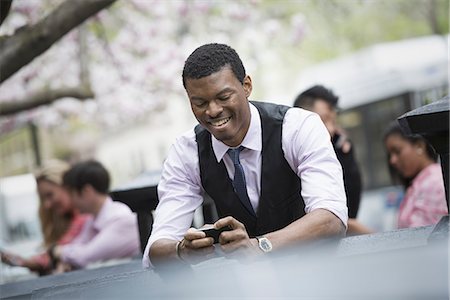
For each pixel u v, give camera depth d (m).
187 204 3.15
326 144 3.00
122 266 4.11
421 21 21.73
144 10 12.73
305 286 1.55
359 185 5.09
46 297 2.20
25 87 12.36
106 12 11.80
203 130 3.15
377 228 14.08
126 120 15.89
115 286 2.07
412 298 1.47
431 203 5.42
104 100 14.27
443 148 2.46
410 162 5.61
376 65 14.23
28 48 4.80
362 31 21.27
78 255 5.97
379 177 14.14
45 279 3.94
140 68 13.30
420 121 2.41
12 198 12.97
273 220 3.10
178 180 3.16
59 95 8.03
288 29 16.23
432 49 14.05
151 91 13.73
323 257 1.67
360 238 2.42
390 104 14.08
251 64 15.02
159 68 13.30
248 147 3.03
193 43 13.83
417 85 13.85
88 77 8.26
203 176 3.14
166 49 13.30
